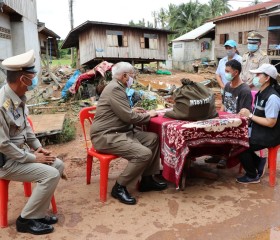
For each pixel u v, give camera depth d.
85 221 3.13
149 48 21.16
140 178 3.78
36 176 2.83
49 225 2.95
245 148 3.75
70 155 5.32
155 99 8.95
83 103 9.84
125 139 3.44
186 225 3.06
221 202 3.52
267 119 3.61
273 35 19.42
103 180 3.49
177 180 3.36
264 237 2.87
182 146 3.29
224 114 4.04
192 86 3.62
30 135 3.20
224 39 24.20
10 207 3.41
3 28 11.56
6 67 2.70
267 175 4.28
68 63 38.84
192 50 27.20
